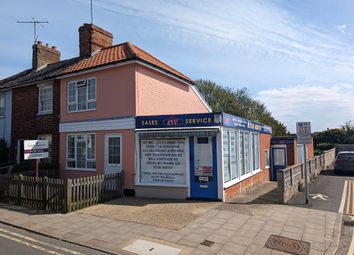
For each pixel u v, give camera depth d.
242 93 42.69
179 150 11.09
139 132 11.76
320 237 6.72
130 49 13.99
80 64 14.66
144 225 7.59
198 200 10.55
